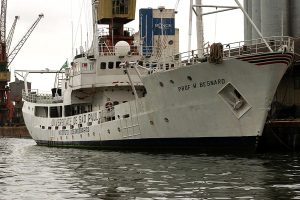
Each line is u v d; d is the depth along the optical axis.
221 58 31.55
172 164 27.86
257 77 31.55
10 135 106.06
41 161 33.50
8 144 61.94
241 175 22.84
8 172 26.61
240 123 32.62
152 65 43.44
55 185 21.30
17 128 100.75
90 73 43.50
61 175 24.84
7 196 18.69
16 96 127.69
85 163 30.59
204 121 33.75
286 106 44.28
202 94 33.25
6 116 122.75
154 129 36.44
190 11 34.97
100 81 43.22
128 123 38.44
